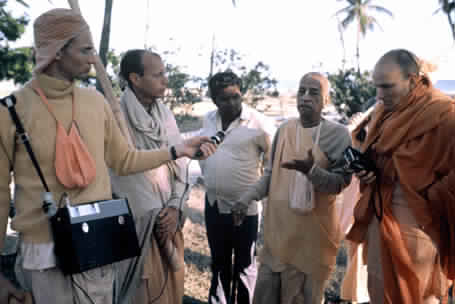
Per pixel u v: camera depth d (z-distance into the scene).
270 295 3.42
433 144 2.73
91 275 2.31
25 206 2.21
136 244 2.40
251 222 3.70
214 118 3.85
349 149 2.94
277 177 3.37
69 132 2.24
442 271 2.83
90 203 2.25
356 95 15.42
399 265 2.84
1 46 11.17
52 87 2.23
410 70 2.81
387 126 2.90
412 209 2.76
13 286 2.26
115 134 2.55
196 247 5.43
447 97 2.79
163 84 3.20
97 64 2.82
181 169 3.30
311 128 3.28
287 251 3.31
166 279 3.25
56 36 2.19
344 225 3.95
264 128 3.72
